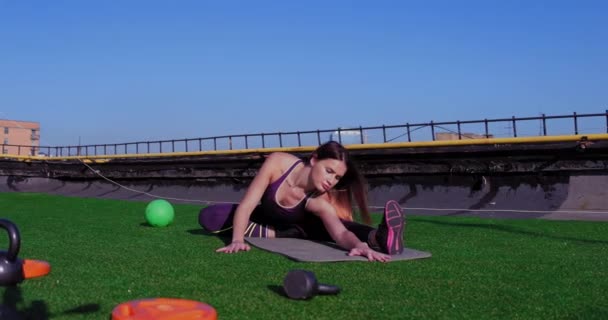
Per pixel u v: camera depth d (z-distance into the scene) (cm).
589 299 334
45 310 292
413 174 1803
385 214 486
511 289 359
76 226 779
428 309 306
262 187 555
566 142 1516
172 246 558
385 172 1864
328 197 566
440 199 1677
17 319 268
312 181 534
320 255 477
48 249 530
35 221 860
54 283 361
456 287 364
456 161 1706
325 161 520
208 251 518
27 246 552
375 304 315
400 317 290
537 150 1559
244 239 586
